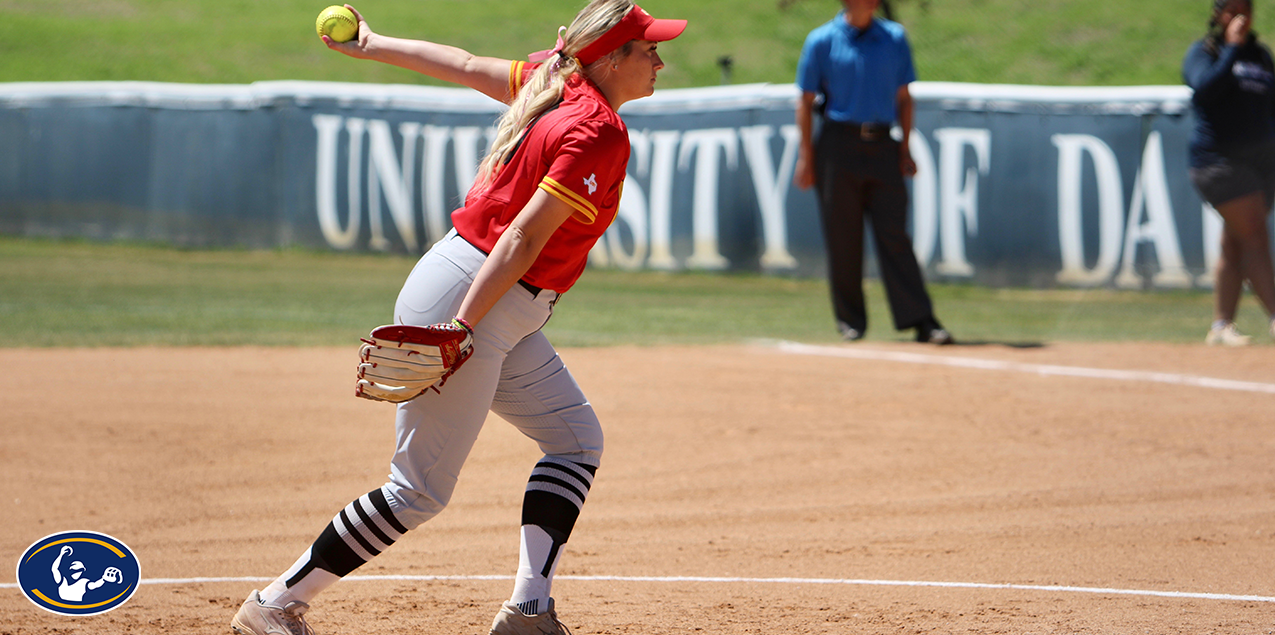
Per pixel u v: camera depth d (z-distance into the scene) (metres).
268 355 30.52
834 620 11.75
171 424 22.36
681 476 18.97
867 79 32.50
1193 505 16.89
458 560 14.46
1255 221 31.66
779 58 77.12
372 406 24.22
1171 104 46.75
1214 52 31.02
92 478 18.47
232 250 61.25
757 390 26.05
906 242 33.47
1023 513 16.58
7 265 54.12
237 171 60.91
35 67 79.69
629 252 55.06
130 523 16.00
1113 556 14.33
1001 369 28.73
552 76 10.06
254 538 15.40
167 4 96.62
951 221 49.47
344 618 11.91
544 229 9.41
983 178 49.00
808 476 18.91
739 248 52.75
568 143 9.45
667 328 36.97
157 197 62.03
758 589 12.99
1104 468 19.19
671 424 22.70
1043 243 48.66
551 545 10.37
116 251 61.09
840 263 34.25
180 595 12.75
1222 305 33.12
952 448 20.70
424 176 57.88
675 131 53.91
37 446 20.41
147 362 29.19
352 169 59.03
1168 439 21.20
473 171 56.97
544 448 10.89
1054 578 13.39
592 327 37.09
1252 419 22.78
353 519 10.02
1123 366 29.11
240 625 10.19
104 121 62.31
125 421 22.53
